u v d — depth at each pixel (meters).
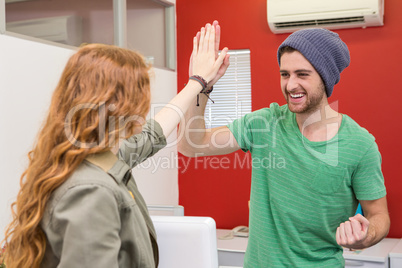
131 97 1.01
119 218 0.96
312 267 1.60
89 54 1.01
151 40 3.65
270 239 1.66
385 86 3.35
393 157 3.34
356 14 3.22
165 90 3.70
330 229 1.62
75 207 0.92
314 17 3.32
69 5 2.79
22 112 2.42
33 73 2.49
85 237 0.89
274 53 3.61
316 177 1.57
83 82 0.99
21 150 2.42
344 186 1.58
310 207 1.58
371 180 1.59
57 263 0.97
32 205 0.96
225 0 3.73
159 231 1.45
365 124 3.40
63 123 0.98
